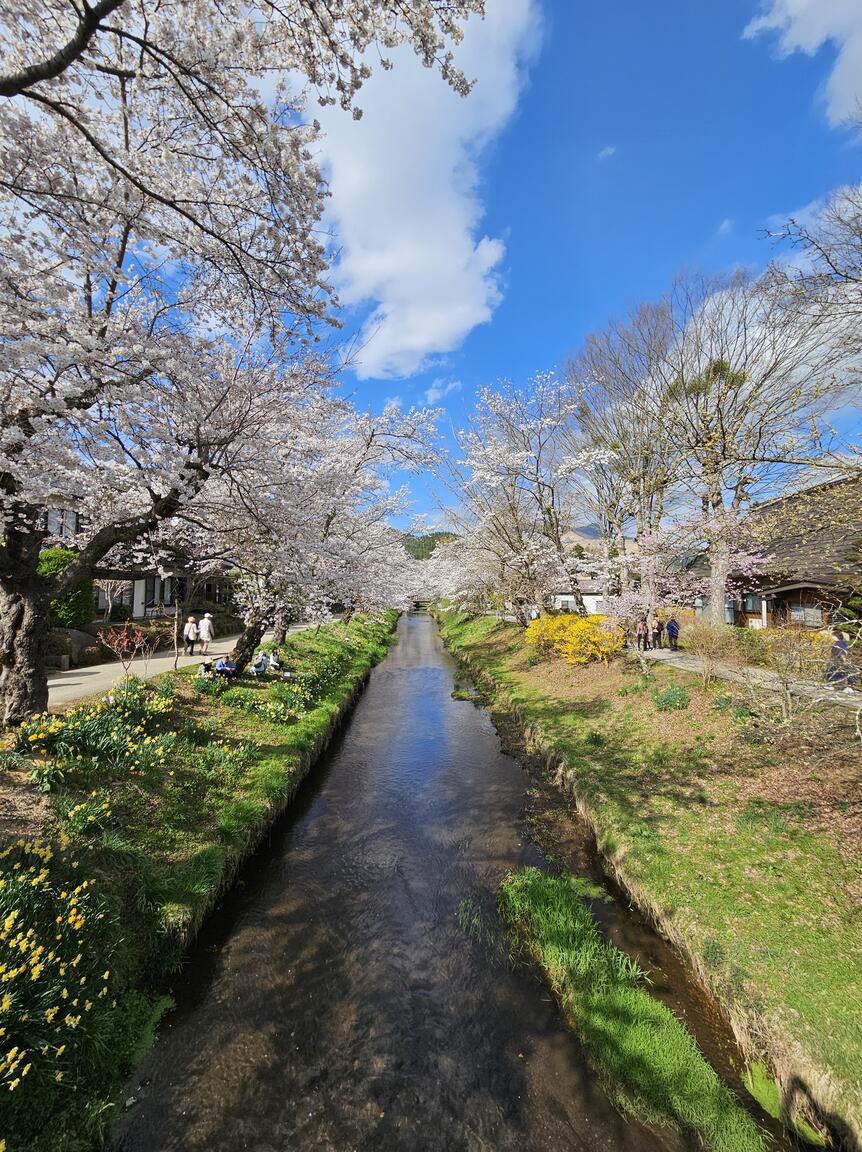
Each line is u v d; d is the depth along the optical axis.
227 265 5.86
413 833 8.06
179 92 4.93
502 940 5.68
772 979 4.38
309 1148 3.53
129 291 6.31
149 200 5.21
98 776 6.22
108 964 4.32
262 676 13.20
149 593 23.55
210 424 6.81
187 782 7.14
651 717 10.49
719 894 5.46
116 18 4.42
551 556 17.70
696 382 14.05
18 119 4.40
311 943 5.54
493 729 13.88
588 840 7.72
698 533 12.51
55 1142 3.21
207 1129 3.61
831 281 6.08
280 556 8.73
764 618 17.16
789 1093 3.72
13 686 6.52
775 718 7.48
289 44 4.47
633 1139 3.60
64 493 5.87
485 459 17.36
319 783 9.94
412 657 27.98
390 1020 4.60
